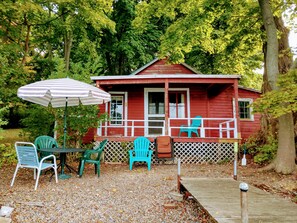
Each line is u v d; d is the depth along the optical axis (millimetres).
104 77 10266
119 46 17297
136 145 8367
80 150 6352
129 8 17047
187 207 4219
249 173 7305
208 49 13766
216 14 10008
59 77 9180
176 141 9914
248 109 13297
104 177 6656
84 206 4145
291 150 7336
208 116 12516
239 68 15047
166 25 18500
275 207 3369
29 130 9414
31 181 5891
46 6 12102
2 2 8984
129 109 12609
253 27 10383
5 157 8586
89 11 11445
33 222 3406
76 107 8820
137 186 5621
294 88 5922
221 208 3301
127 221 3582
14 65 11109
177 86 12672
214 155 9836
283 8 8453
